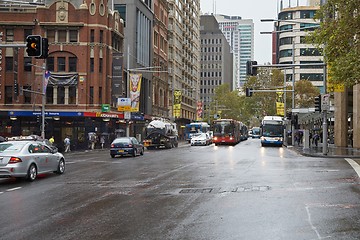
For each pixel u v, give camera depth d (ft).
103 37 182.70
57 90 179.32
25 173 56.18
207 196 42.34
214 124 198.39
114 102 191.62
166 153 124.88
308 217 31.86
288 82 379.76
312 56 394.73
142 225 30.09
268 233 27.27
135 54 221.87
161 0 281.74
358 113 139.54
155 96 264.72
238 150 141.69
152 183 53.36
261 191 44.93
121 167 77.25
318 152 113.19
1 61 176.55
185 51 366.43
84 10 180.14
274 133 180.34
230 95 391.24
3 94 176.45
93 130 179.73
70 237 27.02
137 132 232.94
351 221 30.42
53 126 180.24
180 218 32.30
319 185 48.96
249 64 100.99
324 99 103.04
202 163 83.46
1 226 30.19
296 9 402.72
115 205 38.19
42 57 63.16
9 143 59.11
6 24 177.27
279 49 413.18
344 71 64.75
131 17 219.82
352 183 50.44
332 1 67.67
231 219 31.65
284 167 72.23
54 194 45.29
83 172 68.85
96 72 180.24
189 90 385.50
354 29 65.31
